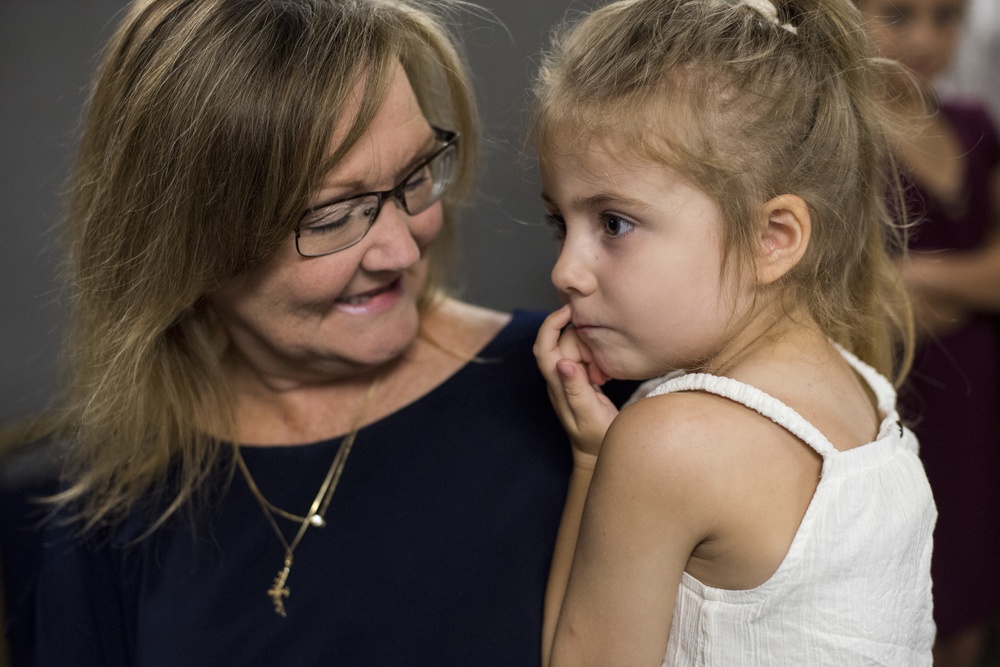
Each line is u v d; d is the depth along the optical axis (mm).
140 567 1303
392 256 1154
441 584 1220
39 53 3189
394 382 1336
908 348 1281
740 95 1015
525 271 3045
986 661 2752
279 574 1250
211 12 1104
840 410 1041
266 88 1056
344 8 1128
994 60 2486
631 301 1043
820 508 968
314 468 1289
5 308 3170
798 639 976
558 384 1164
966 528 2311
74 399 1366
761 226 1027
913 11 2123
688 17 1056
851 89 1127
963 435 2283
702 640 1014
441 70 1310
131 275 1205
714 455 971
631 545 1006
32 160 3205
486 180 2951
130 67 1147
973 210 2232
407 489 1266
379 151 1113
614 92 1017
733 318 1040
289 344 1207
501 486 1256
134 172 1150
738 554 982
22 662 1467
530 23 2918
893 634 1016
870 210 1173
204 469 1325
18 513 2062
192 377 1319
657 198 1008
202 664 1233
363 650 1209
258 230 1097
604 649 1043
